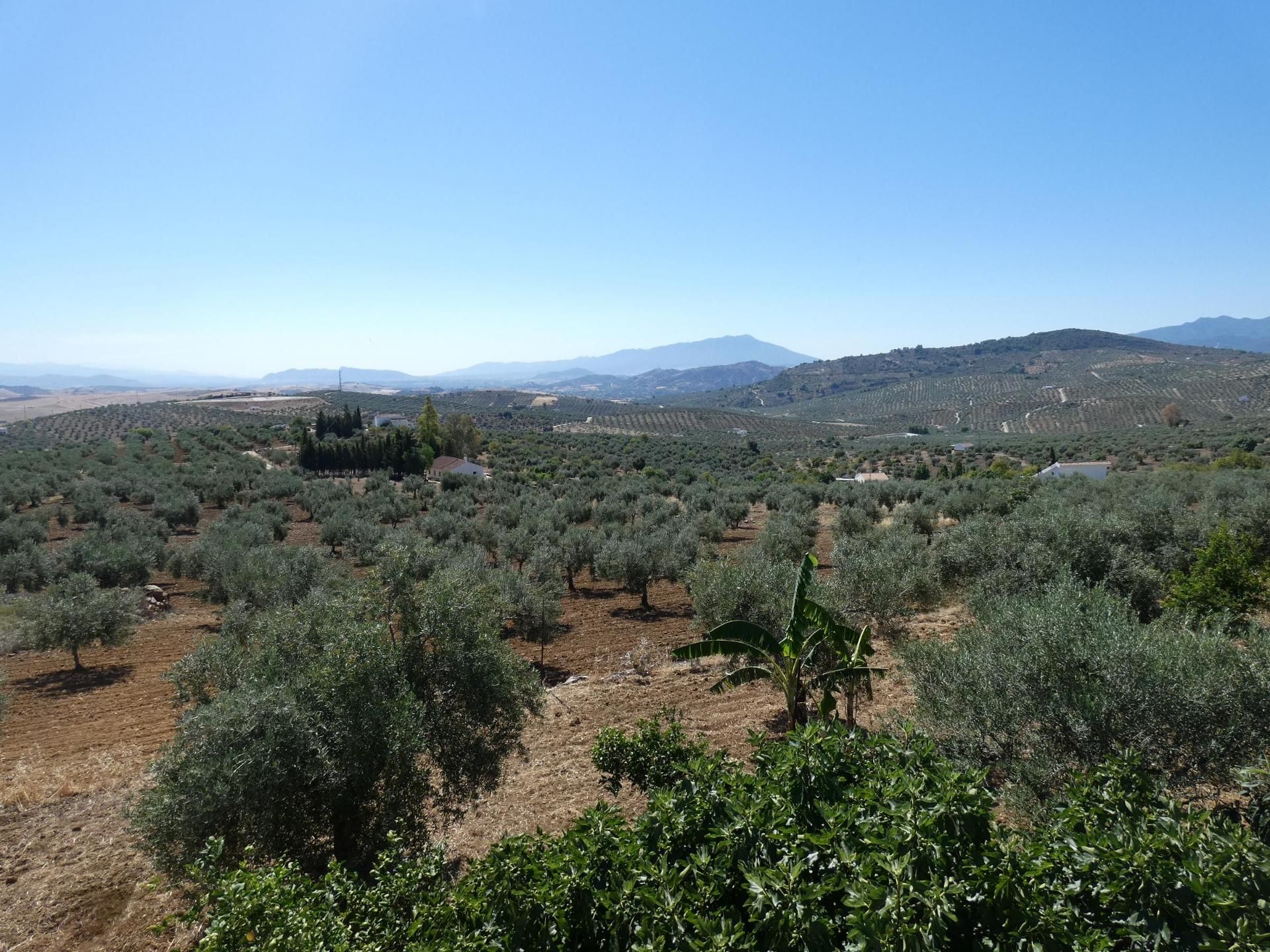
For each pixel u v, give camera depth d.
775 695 17.59
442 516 43.34
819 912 5.07
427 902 6.04
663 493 65.94
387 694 9.77
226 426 114.69
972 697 8.97
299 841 9.04
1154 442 92.31
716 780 7.09
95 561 32.41
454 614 11.10
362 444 84.50
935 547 21.48
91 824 12.87
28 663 24.22
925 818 5.39
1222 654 8.30
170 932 9.81
